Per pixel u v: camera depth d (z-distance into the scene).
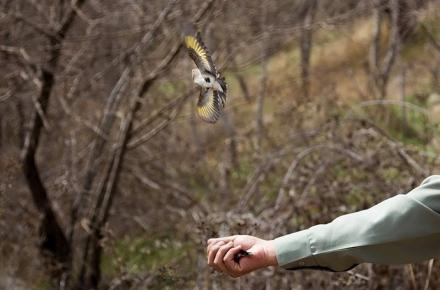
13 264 6.75
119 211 7.34
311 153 6.09
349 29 11.44
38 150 7.50
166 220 7.17
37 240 6.79
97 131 6.95
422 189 2.29
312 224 5.61
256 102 9.38
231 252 2.45
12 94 6.85
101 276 6.92
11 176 6.25
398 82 10.02
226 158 7.49
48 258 6.67
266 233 5.56
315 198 5.66
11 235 6.81
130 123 6.72
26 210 6.93
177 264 5.86
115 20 7.30
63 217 7.33
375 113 8.59
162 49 7.16
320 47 11.45
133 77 7.00
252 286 5.30
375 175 5.78
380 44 11.55
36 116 6.71
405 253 2.29
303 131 6.86
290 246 2.37
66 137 7.31
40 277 6.73
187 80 7.75
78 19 7.33
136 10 7.11
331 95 8.90
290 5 9.18
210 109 2.40
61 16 6.96
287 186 5.89
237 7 7.67
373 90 9.46
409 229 2.27
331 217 5.61
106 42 7.25
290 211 5.65
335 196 5.65
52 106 7.34
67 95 6.98
